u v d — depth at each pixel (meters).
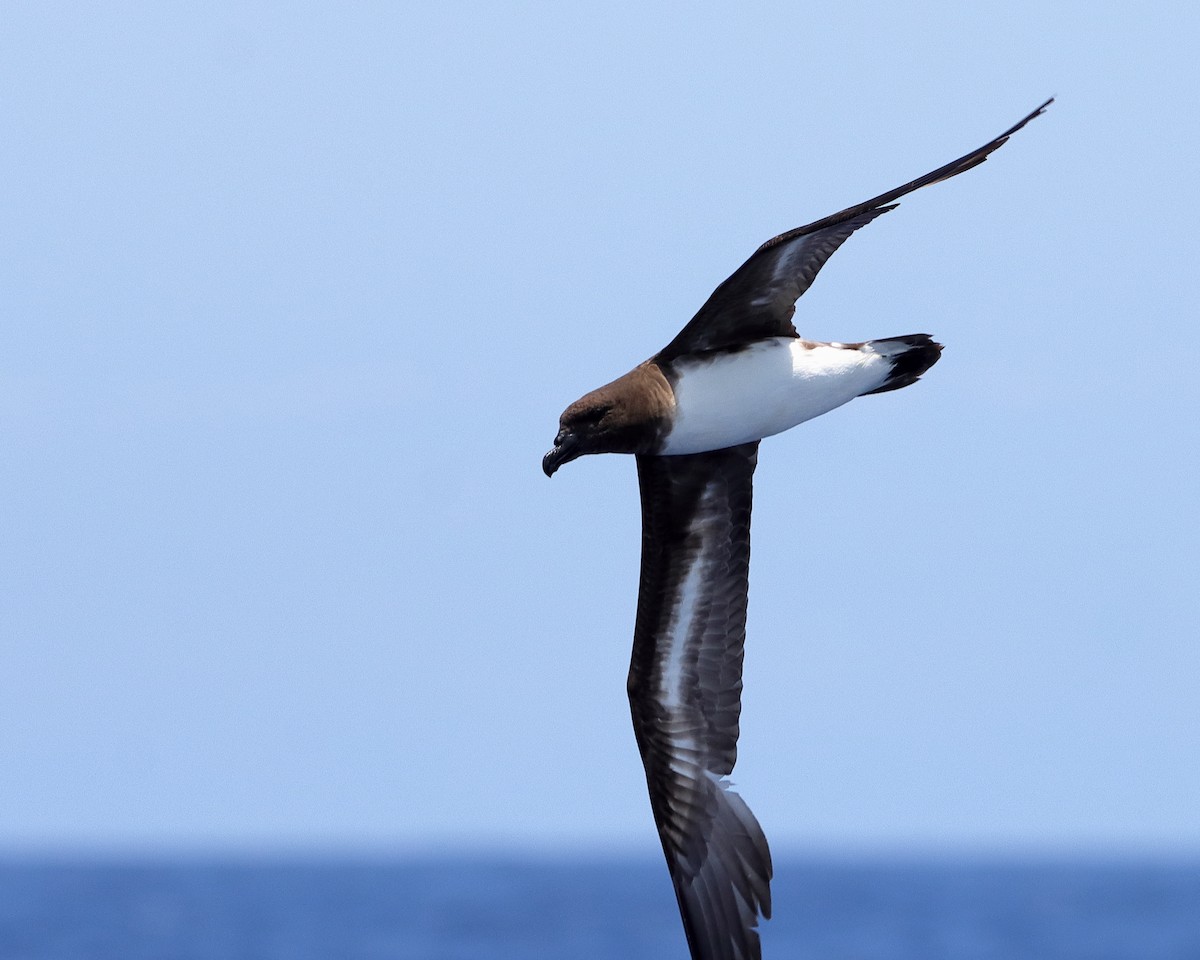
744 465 13.80
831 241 12.11
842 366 12.73
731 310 12.55
